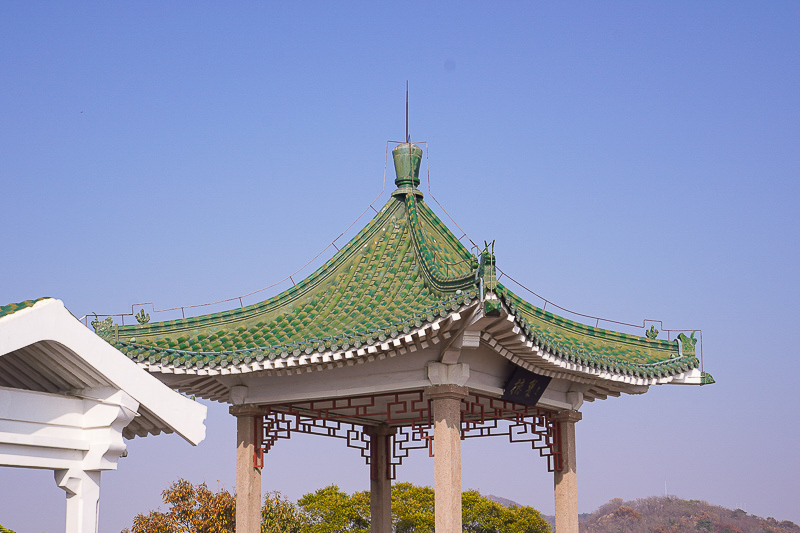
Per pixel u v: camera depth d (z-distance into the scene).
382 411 21.16
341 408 18.89
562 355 16.92
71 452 10.39
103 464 10.39
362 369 17.44
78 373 10.45
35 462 10.04
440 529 16.02
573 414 20.14
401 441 22.77
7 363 11.03
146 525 32.72
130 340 17.75
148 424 12.10
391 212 20.41
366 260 19.80
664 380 20.06
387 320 16.77
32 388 11.30
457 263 19.34
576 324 20.64
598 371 18.16
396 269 18.95
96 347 10.16
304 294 19.44
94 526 10.42
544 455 20.09
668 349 20.94
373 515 22.50
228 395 19.14
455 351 16.27
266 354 16.59
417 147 20.89
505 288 19.05
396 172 20.84
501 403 19.77
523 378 17.84
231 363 16.91
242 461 18.42
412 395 18.92
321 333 17.42
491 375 17.62
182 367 17.16
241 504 18.23
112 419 10.35
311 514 46.03
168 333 18.22
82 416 10.52
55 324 9.77
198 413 10.88
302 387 18.02
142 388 10.53
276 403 18.58
